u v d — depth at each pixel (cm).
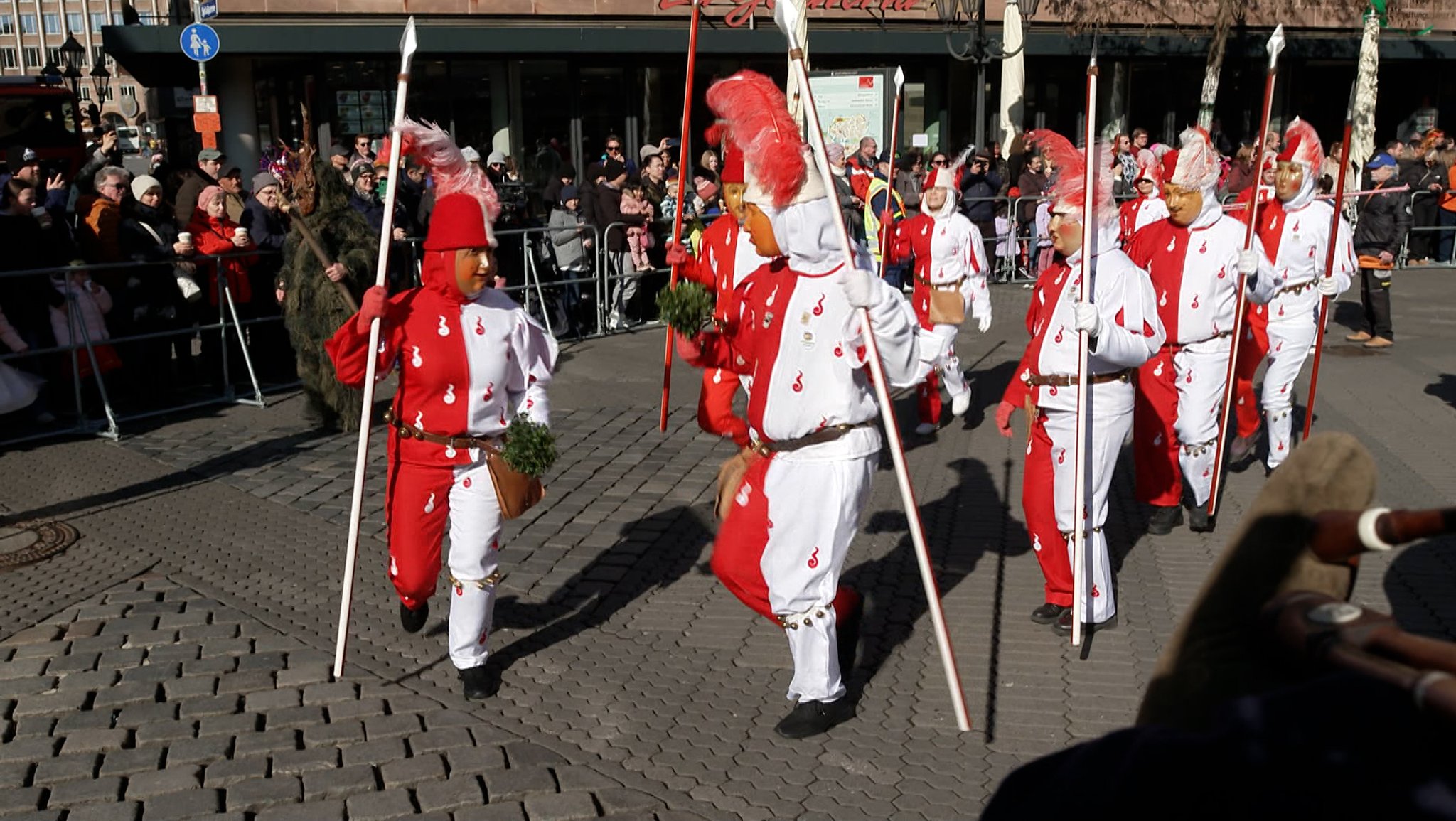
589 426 918
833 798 412
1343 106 2464
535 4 1705
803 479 433
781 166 417
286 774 421
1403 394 1034
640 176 1389
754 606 458
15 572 604
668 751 444
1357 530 153
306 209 846
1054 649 532
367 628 549
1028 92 2178
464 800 407
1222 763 135
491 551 479
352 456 819
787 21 395
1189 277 656
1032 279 1695
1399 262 1809
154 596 576
